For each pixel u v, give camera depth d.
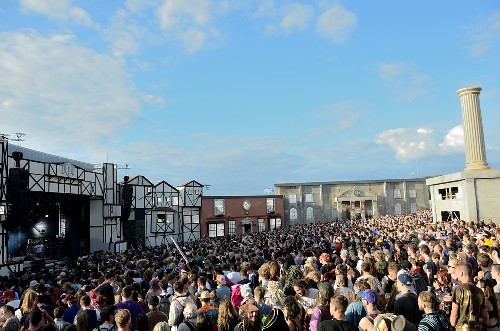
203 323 4.82
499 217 26.61
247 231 51.09
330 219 58.28
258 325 4.87
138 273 11.02
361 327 4.81
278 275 7.11
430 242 12.62
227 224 49.69
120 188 36.84
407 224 25.83
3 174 22.05
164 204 43.44
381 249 11.68
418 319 5.21
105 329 5.50
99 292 6.66
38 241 30.67
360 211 58.62
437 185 32.03
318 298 5.42
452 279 7.12
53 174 26.66
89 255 30.16
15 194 21.91
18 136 24.62
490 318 5.12
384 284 6.88
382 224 32.41
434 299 4.77
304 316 5.61
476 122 28.03
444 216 31.50
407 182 60.28
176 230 44.09
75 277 11.23
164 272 10.33
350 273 7.77
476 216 26.89
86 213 33.38
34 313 5.66
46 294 7.75
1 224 21.86
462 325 4.98
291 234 29.09
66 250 32.75
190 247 21.70
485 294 5.20
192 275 8.26
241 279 8.48
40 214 33.84
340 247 14.60
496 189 26.88
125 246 36.03
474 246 9.68
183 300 6.04
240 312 5.38
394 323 4.18
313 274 7.12
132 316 6.08
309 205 58.25
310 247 14.98
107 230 34.03
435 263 9.02
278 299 6.02
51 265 26.38
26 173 22.55
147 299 7.17
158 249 21.72
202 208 48.44
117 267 12.91
